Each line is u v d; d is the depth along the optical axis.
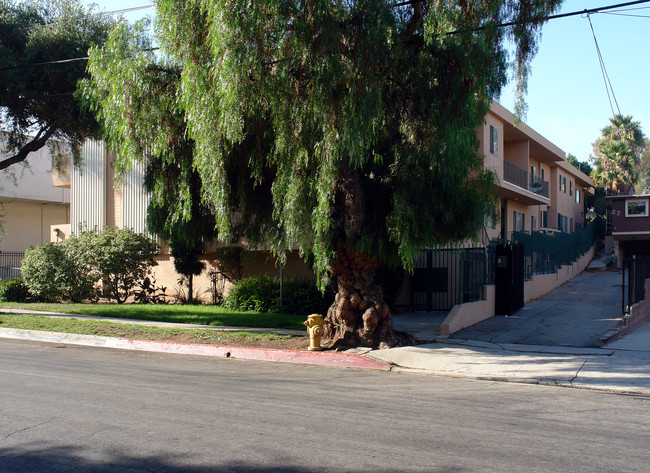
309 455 5.42
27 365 10.47
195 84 10.73
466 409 7.46
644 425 6.75
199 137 10.66
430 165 11.27
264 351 12.13
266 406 7.41
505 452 5.59
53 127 19.02
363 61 10.15
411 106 11.80
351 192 11.55
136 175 24.22
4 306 20.84
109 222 25.11
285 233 12.00
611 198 30.92
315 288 18.62
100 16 18.80
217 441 5.83
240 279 21.09
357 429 6.34
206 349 12.70
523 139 27.03
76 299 22.73
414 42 11.69
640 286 16.50
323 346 12.32
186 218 11.80
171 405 7.39
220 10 9.84
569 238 26.67
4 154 21.08
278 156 11.23
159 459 5.29
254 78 10.40
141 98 11.93
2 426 6.34
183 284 23.08
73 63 17.47
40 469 5.05
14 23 18.02
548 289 21.69
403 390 8.70
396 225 11.05
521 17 10.83
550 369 10.20
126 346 13.57
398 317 17.52
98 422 6.52
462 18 10.99
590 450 5.71
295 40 10.09
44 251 22.17
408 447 5.70
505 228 26.53
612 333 13.27
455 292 18.86
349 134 10.01
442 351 11.91
